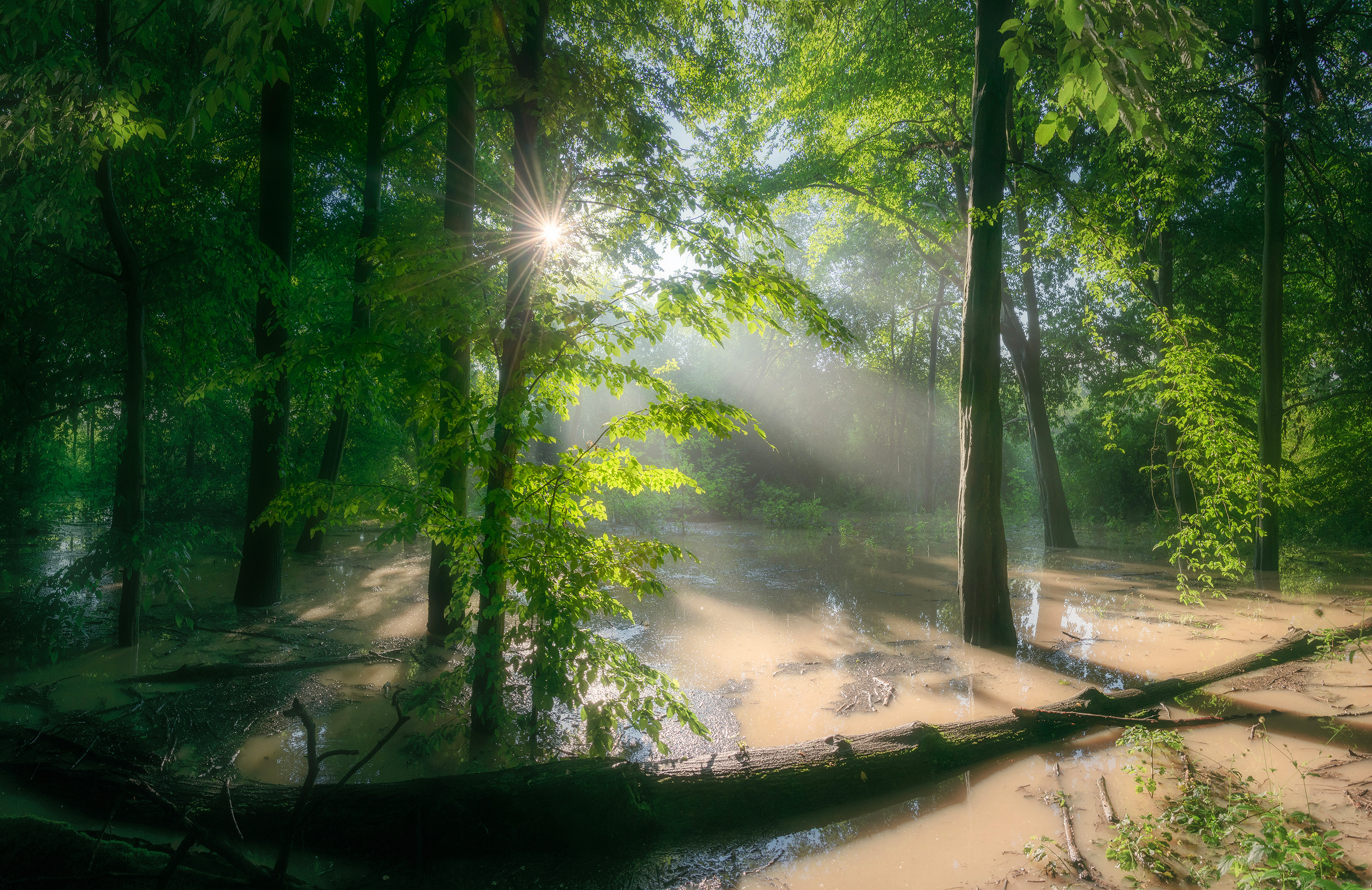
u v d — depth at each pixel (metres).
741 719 5.07
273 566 8.66
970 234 7.70
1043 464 15.86
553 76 4.27
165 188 7.94
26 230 5.81
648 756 4.40
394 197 13.73
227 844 2.62
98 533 13.66
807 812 3.80
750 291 4.03
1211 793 3.77
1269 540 11.59
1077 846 3.35
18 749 4.05
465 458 4.14
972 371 7.45
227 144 11.84
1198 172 11.64
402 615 8.20
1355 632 7.16
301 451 15.55
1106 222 10.12
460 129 7.48
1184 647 7.10
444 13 4.48
